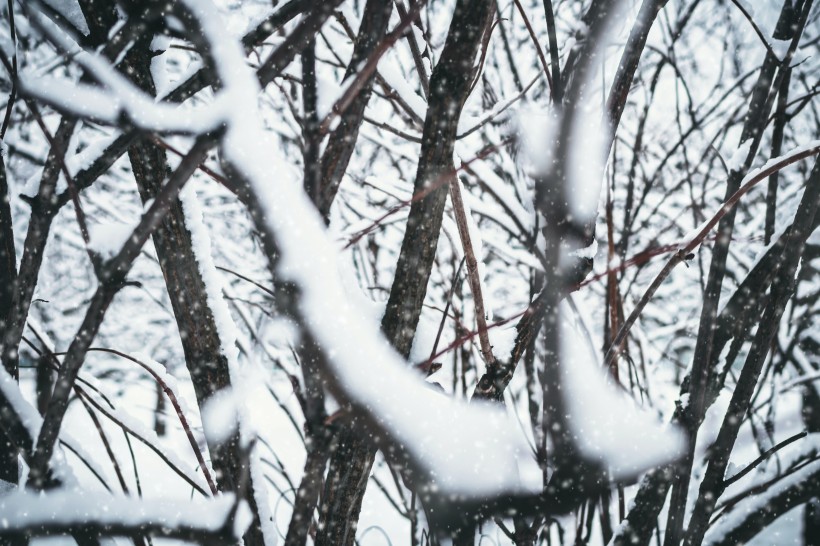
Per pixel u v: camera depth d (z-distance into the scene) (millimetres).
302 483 1161
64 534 982
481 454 1186
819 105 2348
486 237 1959
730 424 1311
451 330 2098
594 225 1312
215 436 1255
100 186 3775
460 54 1101
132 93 860
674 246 1315
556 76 1313
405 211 2027
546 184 1322
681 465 1314
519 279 3639
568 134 1272
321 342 913
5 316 1284
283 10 1095
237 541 971
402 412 1043
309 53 1062
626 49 1264
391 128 1647
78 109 874
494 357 1332
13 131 2543
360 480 1237
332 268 865
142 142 1237
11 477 1263
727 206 1210
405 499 1789
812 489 1448
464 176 2004
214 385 1264
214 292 1295
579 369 1339
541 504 1296
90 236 1021
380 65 1565
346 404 994
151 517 974
